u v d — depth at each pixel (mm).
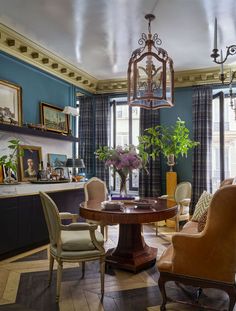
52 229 2592
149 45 3229
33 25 3840
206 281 2158
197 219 3596
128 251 3186
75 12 3482
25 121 4590
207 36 4117
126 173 3523
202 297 2529
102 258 2559
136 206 3104
